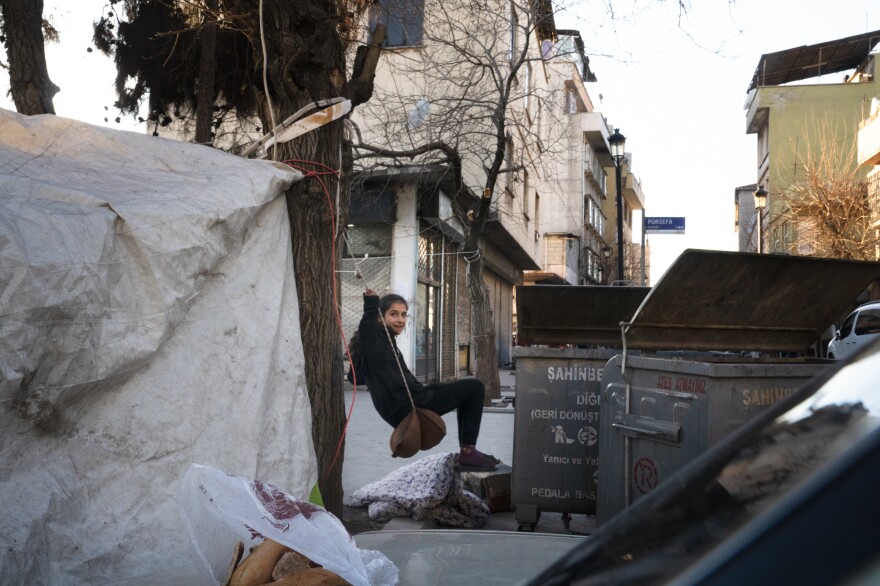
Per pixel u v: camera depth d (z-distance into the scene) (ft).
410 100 46.65
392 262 57.41
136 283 10.83
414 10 41.09
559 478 18.10
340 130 16.37
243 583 6.14
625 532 2.44
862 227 94.84
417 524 18.07
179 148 13.65
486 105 45.42
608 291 20.16
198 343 12.17
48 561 9.15
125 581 7.55
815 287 16.17
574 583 2.36
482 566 7.04
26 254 9.17
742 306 15.89
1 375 8.77
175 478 11.35
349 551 6.43
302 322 15.40
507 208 72.49
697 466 2.45
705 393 13.20
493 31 45.27
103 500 10.30
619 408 15.51
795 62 136.67
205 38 19.86
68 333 9.70
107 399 10.64
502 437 34.55
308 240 15.42
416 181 53.72
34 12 19.66
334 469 16.33
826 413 2.08
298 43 15.51
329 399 16.01
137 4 26.37
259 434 12.98
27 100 19.67
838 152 112.37
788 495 1.74
